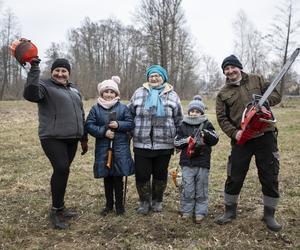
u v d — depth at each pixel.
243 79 4.98
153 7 42.47
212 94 52.81
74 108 5.11
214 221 5.20
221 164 8.61
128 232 4.95
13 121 17.88
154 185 5.59
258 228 5.00
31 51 4.69
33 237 4.82
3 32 57.31
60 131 4.98
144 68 44.47
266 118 4.52
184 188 5.36
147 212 5.50
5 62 57.56
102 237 4.83
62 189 5.05
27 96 4.79
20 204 5.95
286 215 5.39
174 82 46.00
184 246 4.57
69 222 5.26
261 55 45.38
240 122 4.95
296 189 6.55
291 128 15.46
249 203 5.92
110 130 5.26
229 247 4.53
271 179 4.87
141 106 5.41
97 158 5.37
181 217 5.38
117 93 5.56
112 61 56.84
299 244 4.57
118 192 5.43
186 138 5.30
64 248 4.56
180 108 5.56
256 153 4.92
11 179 7.41
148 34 43.03
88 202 6.05
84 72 50.94
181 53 45.38
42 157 9.63
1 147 10.88
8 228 4.97
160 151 5.40
